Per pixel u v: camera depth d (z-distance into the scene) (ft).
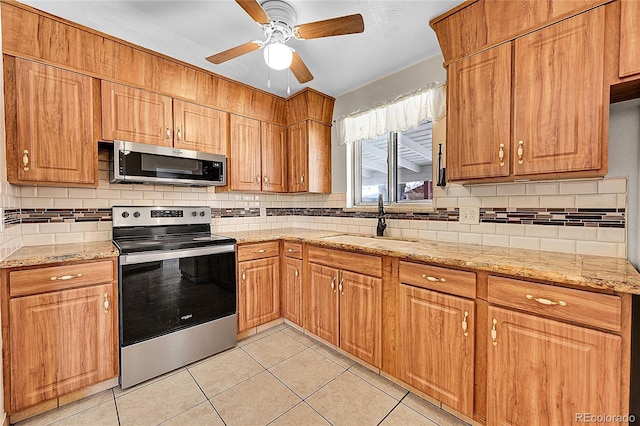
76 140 5.87
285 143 9.87
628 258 4.60
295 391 5.62
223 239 7.32
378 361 6.08
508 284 4.20
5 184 5.11
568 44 4.24
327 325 7.22
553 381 3.82
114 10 5.33
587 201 4.97
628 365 3.34
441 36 5.61
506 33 4.83
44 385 4.91
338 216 9.53
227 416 4.95
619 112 4.66
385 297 5.94
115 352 5.64
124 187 7.36
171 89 7.23
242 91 8.61
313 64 7.43
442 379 5.01
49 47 5.54
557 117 4.36
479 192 6.31
